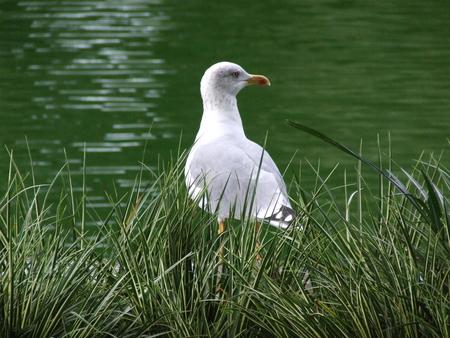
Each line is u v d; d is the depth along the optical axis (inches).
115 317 316.5
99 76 1205.1
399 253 309.6
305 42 1429.6
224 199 377.7
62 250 331.9
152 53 1337.4
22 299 311.6
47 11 1631.4
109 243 345.4
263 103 1108.5
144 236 319.6
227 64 413.1
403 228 307.4
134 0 1737.2
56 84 1167.0
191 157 395.2
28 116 1028.5
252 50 1378.0
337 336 297.4
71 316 311.3
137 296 313.3
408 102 1095.6
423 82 1184.8
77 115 1030.4
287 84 1192.8
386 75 1226.6
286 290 310.8
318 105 1090.7
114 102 1083.3
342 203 699.4
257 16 1630.2
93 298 315.6
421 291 299.1
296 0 1780.3
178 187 338.6
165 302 311.3
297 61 1312.7
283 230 331.3
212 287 319.6
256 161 385.4
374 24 1557.6
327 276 312.3
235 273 310.8
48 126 987.9
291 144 939.3
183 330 304.5
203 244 318.0
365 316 296.2
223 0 1772.9
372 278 306.2
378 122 1014.4
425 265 297.9
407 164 860.0
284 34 1487.5
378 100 1103.6
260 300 303.3
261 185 374.0
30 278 315.9
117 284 308.3
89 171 829.2
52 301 309.9
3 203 353.1
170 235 324.8
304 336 296.7
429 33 1485.0
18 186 347.6
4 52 1346.0
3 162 862.5
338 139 952.9
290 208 351.3
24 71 1237.7
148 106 1067.3
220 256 312.0
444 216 302.5
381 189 327.3
